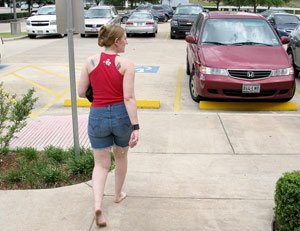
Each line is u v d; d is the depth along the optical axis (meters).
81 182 5.11
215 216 4.32
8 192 4.84
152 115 7.98
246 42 9.62
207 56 8.96
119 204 4.57
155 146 6.32
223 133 6.96
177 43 21.56
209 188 4.96
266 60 8.86
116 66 3.86
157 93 10.34
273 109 8.97
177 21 23.42
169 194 4.80
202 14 10.98
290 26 20.88
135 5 64.44
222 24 10.03
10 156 5.83
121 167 4.38
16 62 15.05
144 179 5.18
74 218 4.30
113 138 4.12
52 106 9.12
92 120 4.01
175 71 13.30
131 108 3.89
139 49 18.91
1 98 6.36
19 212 4.42
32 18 24.28
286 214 3.69
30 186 5.02
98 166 4.20
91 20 24.14
